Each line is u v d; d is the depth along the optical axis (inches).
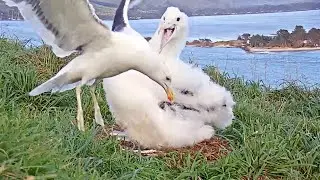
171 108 101.4
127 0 103.1
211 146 102.3
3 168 63.1
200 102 101.8
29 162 66.5
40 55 140.0
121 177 79.7
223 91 103.7
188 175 88.3
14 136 69.6
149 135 100.7
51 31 86.7
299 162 96.3
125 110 100.0
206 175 90.3
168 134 99.8
